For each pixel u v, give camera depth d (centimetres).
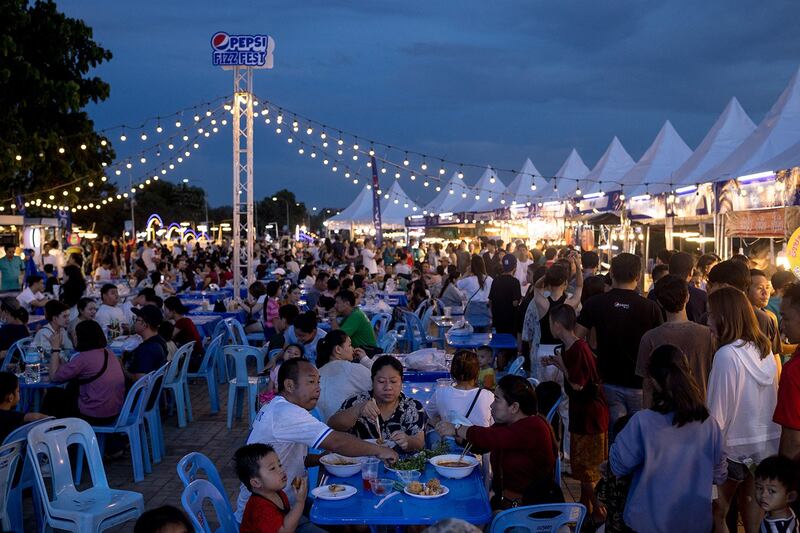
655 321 584
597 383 571
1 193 2595
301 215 11369
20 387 773
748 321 438
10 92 2375
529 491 421
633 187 1850
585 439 571
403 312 1292
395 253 2812
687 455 366
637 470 376
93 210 6325
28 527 605
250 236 1647
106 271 2114
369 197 3659
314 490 426
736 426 436
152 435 773
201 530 391
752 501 464
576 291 834
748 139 1356
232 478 721
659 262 901
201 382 1202
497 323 1073
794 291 411
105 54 2741
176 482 716
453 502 411
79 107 2542
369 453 436
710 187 1245
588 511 573
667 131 1922
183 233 5184
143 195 8525
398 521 387
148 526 310
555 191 2420
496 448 462
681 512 366
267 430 444
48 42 2584
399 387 517
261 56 1596
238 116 1630
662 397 372
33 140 2419
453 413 504
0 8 2277
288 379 454
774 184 1023
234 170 1636
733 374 431
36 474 504
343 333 636
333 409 603
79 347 729
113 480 721
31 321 1249
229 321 1176
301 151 1916
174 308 1002
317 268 2427
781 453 408
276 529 390
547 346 754
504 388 470
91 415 718
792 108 1291
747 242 1313
